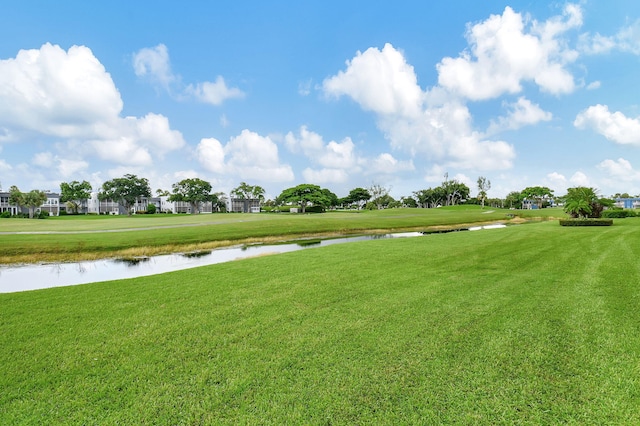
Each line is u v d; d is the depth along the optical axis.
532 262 10.86
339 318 5.86
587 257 11.41
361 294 7.41
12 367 4.27
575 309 5.97
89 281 12.12
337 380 3.81
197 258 17.22
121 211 103.81
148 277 9.80
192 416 3.26
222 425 3.12
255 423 3.13
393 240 19.05
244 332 5.30
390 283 8.38
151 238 21.48
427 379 3.78
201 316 6.12
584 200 32.25
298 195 101.12
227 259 16.84
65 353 4.65
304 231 29.14
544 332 4.97
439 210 79.44
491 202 118.56
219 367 4.18
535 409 3.21
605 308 5.98
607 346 4.45
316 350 4.59
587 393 3.43
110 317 6.16
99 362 4.38
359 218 45.88
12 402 3.53
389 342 4.78
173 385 3.80
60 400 3.56
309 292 7.68
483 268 10.10
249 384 3.78
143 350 4.71
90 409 3.39
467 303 6.54
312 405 3.37
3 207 79.56
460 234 22.12
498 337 4.84
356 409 3.29
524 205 111.25
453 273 9.46
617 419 3.03
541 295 6.95
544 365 4.01
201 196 102.69
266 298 7.26
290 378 3.89
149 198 115.50
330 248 15.81
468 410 3.22
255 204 130.25
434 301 6.73
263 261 12.33
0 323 5.89
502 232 22.92
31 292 8.10
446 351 4.45
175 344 4.90
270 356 4.45
